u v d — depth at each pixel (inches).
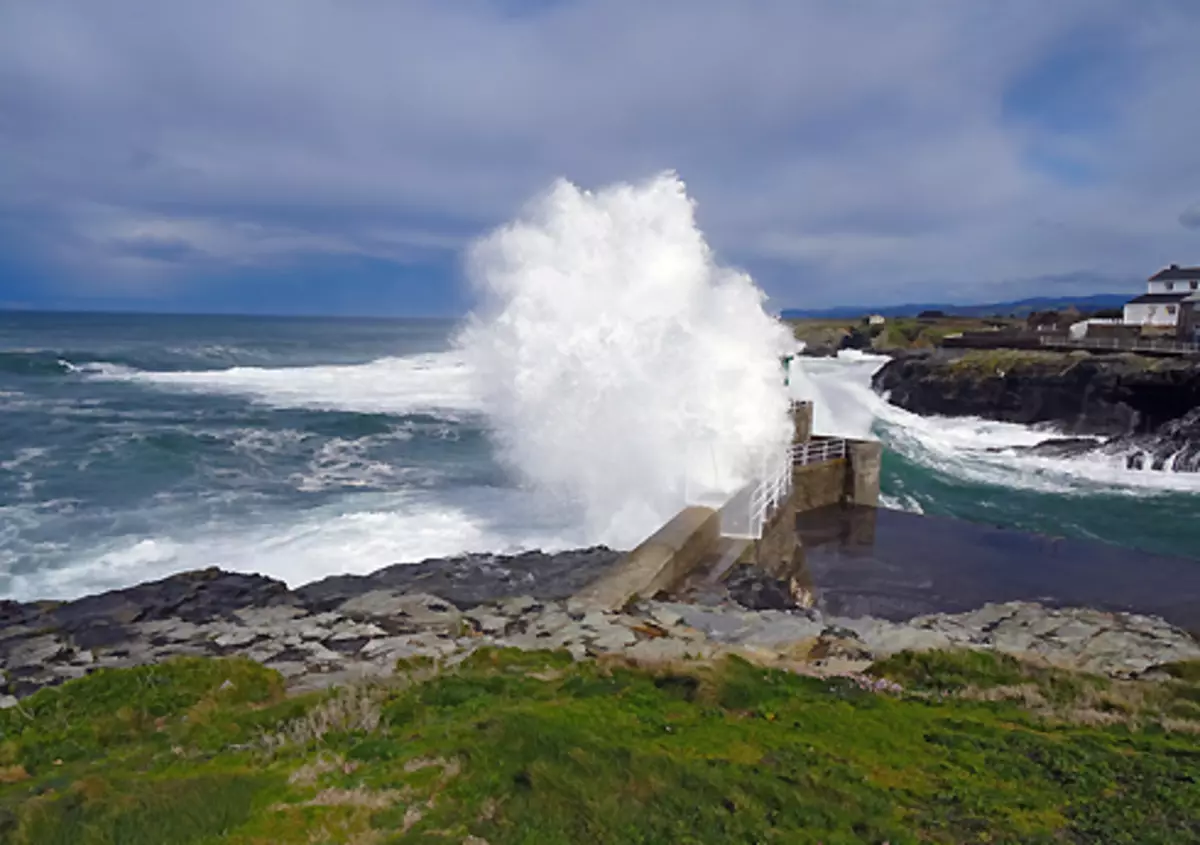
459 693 215.8
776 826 142.2
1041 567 519.2
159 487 641.6
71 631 324.2
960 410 1441.9
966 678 265.3
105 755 187.8
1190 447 1034.1
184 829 136.0
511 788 150.7
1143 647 343.0
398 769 160.2
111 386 1381.6
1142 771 176.4
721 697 217.6
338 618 330.6
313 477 692.1
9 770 179.0
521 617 332.5
